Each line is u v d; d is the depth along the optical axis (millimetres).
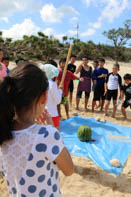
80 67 6910
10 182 1160
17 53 26266
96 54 41156
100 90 6996
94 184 3320
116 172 3674
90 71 7047
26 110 1066
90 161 4000
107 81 6707
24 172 1082
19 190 1124
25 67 1067
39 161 1081
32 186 1111
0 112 1002
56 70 3381
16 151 1079
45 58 29016
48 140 1072
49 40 30250
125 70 23609
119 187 3291
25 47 27281
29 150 1062
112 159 3977
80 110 7301
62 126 5715
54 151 1087
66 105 6254
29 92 1018
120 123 6262
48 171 1151
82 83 7016
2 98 985
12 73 1066
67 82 6082
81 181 3369
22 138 1069
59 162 1156
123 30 46312
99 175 3557
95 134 5277
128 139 5066
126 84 6395
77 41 41312
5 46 25953
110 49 48688
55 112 3539
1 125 1031
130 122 6383
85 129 4770
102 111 7359
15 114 1075
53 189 1224
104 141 4867
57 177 1286
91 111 7277
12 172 1114
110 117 6762
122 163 4004
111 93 6602
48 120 1394
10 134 1054
